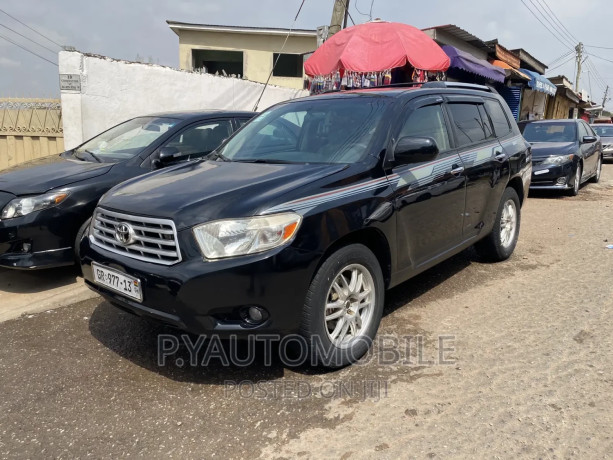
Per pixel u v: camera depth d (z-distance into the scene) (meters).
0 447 2.61
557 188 9.76
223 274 2.75
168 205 2.99
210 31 17.88
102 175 4.89
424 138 3.51
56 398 3.05
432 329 3.89
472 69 12.26
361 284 3.42
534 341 3.65
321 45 10.28
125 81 8.80
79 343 3.75
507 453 2.48
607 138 18.64
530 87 18.88
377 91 4.28
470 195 4.50
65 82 8.32
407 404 2.92
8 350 3.65
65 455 2.55
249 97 10.67
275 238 2.83
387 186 3.48
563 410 2.81
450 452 2.50
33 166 5.34
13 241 4.44
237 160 4.01
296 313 2.96
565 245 6.35
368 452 2.52
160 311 2.90
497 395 2.98
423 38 9.55
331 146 3.75
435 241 4.09
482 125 4.97
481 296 4.58
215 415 2.87
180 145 5.58
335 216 3.08
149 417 2.86
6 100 8.81
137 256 3.04
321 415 2.84
